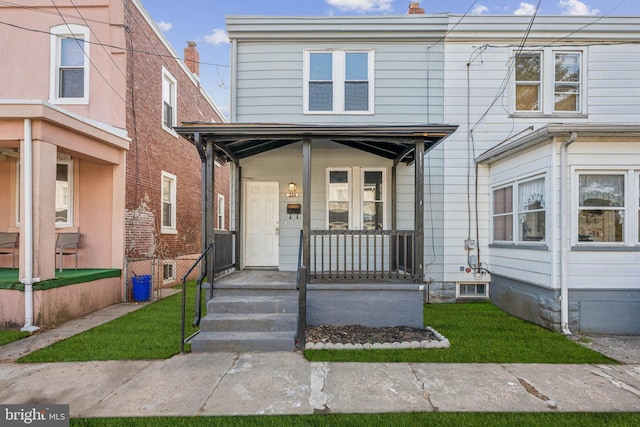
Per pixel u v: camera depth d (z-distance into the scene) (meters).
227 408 3.11
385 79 7.62
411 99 7.62
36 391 3.43
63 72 7.96
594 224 5.61
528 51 7.59
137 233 8.38
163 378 3.71
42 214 5.60
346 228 7.58
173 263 10.37
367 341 4.77
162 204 9.79
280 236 7.62
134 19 8.29
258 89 7.55
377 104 7.60
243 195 7.72
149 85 9.02
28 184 5.50
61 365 4.06
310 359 4.23
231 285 5.47
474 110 7.63
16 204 7.75
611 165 5.52
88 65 7.87
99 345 4.70
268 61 7.56
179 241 10.95
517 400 3.26
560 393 3.41
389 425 2.85
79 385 3.55
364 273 5.73
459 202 7.64
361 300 5.41
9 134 5.52
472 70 7.64
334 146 7.30
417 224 5.49
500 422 2.89
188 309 6.84
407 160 7.34
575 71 7.61
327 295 5.41
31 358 4.24
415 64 7.63
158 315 6.34
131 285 7.84
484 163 7.62
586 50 7.50
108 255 7.65
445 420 2.92
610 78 7.54
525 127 7.57
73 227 7.62
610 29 7.39
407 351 4.48
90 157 6.86
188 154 11.69
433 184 7.65
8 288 5.45
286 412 3.04
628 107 7.53
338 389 3.47
